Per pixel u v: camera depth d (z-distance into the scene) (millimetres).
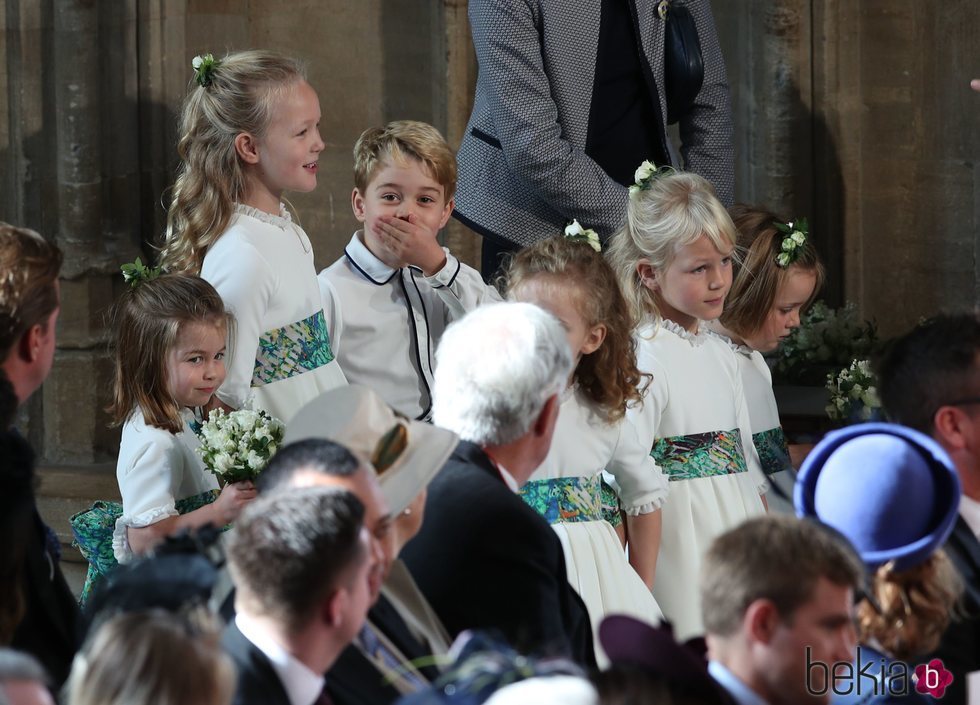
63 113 12922
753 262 9539
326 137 14383
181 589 4492
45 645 5625
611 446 7945
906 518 5223
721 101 11742
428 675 5340
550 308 7582
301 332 8883
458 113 14359
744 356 9734
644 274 8742
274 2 14062
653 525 8125
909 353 5840
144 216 13336
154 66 13219
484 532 5488
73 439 13133
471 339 5852
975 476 5723
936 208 14414
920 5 14320
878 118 14500
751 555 4512
